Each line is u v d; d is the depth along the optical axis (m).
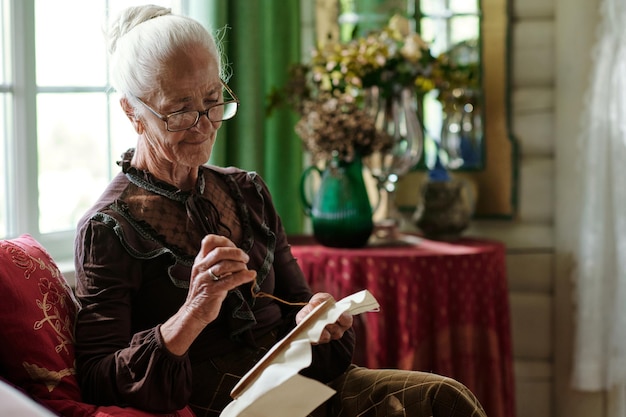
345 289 3.07
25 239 2.14
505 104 3.73
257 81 3.35
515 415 3.57
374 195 3.76
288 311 2.33
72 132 3.07
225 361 2.14
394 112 3.36
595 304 3.55
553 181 3.76
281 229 2.38
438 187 3.44
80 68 3.09
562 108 3.69
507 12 3.70
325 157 3.17
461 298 3.10
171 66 2.01
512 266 3.80
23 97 2.88
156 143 2.08
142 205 2.10
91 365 1.94
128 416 1.82
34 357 1.90
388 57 3.26
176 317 1.90
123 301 2.02
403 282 3.04
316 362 2.21
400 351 3.06
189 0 3.18
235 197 2.28
